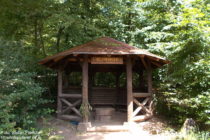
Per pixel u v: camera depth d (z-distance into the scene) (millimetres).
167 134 5445
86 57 5965
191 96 6234
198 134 5012
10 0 6602
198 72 5953
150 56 6059
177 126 6250
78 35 8484
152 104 7109
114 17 9406
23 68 5785
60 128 5781
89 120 6805
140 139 5074
